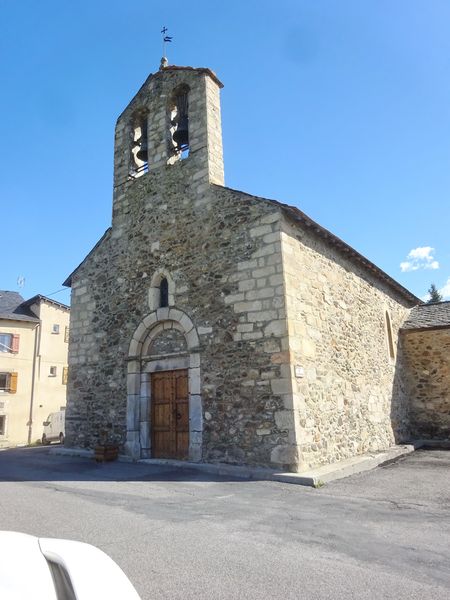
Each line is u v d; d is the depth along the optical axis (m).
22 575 1.40
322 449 8.03
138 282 10.42
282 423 7.54
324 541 4.08
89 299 11.45
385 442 11.10
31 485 6.85
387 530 4.46
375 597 3.00
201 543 3.98
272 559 3.62
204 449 8.38
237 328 8.44
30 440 22.39
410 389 13.95
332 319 9.61
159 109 11.26
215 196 9.42
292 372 7.67
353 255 10.90
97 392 10.63
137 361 9.95
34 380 23.12
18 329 23.33
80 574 1.50
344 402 9.37
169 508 5.26
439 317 14.57
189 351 9.02
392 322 13.66
